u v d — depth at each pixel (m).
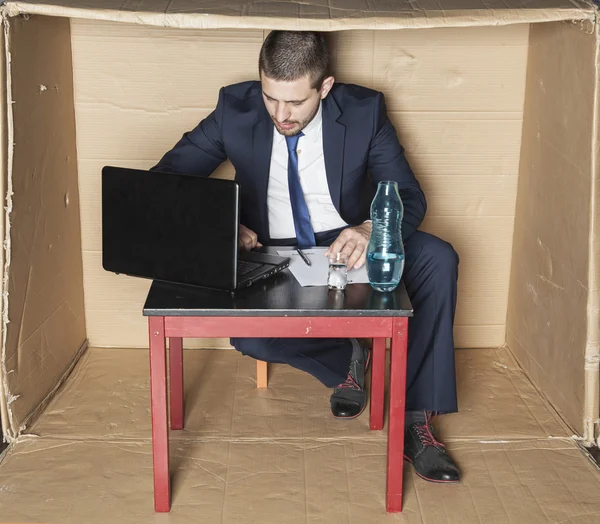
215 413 2.38
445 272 2.06
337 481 2.07
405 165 2.24
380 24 1.81
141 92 2.54
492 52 2.52
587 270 2.14
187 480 2.06
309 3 1.92
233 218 1.74
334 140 2.21
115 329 2.77
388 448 1.90
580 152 2.14
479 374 2.63
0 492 2.01
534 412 2.40
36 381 2.37
